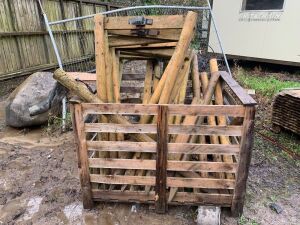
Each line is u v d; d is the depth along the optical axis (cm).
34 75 391
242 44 704
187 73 253
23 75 549
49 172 270
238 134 181
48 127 366
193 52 304
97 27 221
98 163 199
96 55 217
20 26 531
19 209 219
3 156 299
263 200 227
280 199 229
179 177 206
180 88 244
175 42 225
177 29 215
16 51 530
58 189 243
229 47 732
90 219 207
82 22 699
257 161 284
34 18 559
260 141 325
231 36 720
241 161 187
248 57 702
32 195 236
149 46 241
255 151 303
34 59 571
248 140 181
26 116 352
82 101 203
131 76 312
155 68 263
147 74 262
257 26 666
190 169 194
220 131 182
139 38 226
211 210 200
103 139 217
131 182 203
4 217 211
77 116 185
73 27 669
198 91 265
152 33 218
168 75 209
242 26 691
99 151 214
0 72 505
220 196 201
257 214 211
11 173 268
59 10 620
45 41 589
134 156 219
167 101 208
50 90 366
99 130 188
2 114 419
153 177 199
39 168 276
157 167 194
